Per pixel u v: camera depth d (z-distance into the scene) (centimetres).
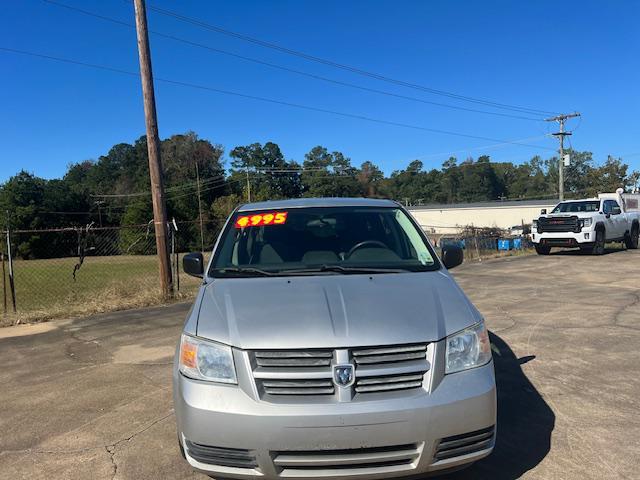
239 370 296
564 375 543
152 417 461
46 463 380
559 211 1981
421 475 295
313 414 279
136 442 411
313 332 299
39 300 1388
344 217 463
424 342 300
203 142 10256
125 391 532
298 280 374
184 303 1055
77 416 468
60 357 670
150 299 1057
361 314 315
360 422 279
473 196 11875
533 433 407
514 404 466
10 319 895
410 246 437
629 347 642
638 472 346
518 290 1119
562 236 1833
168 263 1113
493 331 740
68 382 566
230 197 7406
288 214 469
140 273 2308
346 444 279
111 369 610
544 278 1305
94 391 534
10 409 489
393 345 296
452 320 322
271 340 297
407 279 373
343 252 424
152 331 802
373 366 293
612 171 7019
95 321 893
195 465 298
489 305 948
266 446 280
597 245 1819
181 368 317
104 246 4616
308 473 281
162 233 1110
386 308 323
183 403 303
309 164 11600
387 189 12562
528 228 3491
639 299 966
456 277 1366
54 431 436
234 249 433
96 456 389
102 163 12144
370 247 429
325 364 292
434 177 12469
